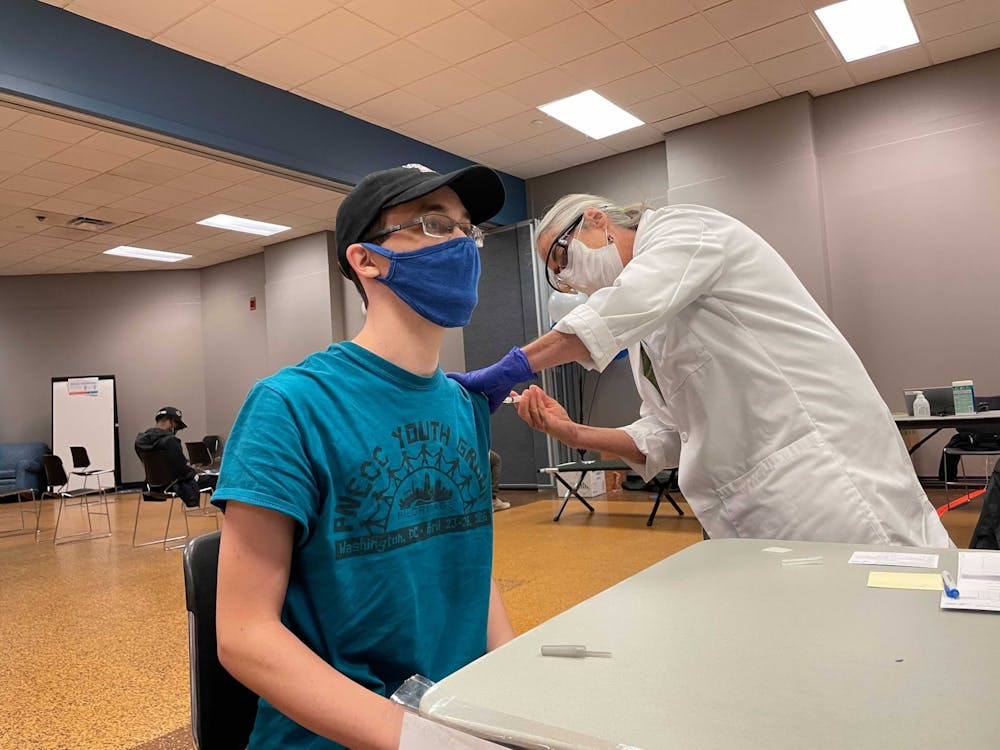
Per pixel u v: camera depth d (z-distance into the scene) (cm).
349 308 1015
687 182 761
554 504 729
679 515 586
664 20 540
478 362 909
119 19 495
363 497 86
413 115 685
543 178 896
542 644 75
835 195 701
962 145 643
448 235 97
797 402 143
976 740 49
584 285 168
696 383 151
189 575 104
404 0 488
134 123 514
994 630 70
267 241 1048
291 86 612
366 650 86
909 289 668
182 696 256
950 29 586
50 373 1191
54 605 413
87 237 962
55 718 243
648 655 70
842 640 70
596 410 847
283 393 84
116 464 1175
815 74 655
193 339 1223
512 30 538
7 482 1095
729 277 148
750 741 51
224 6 483
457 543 97
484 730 56
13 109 482
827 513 138
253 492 78
